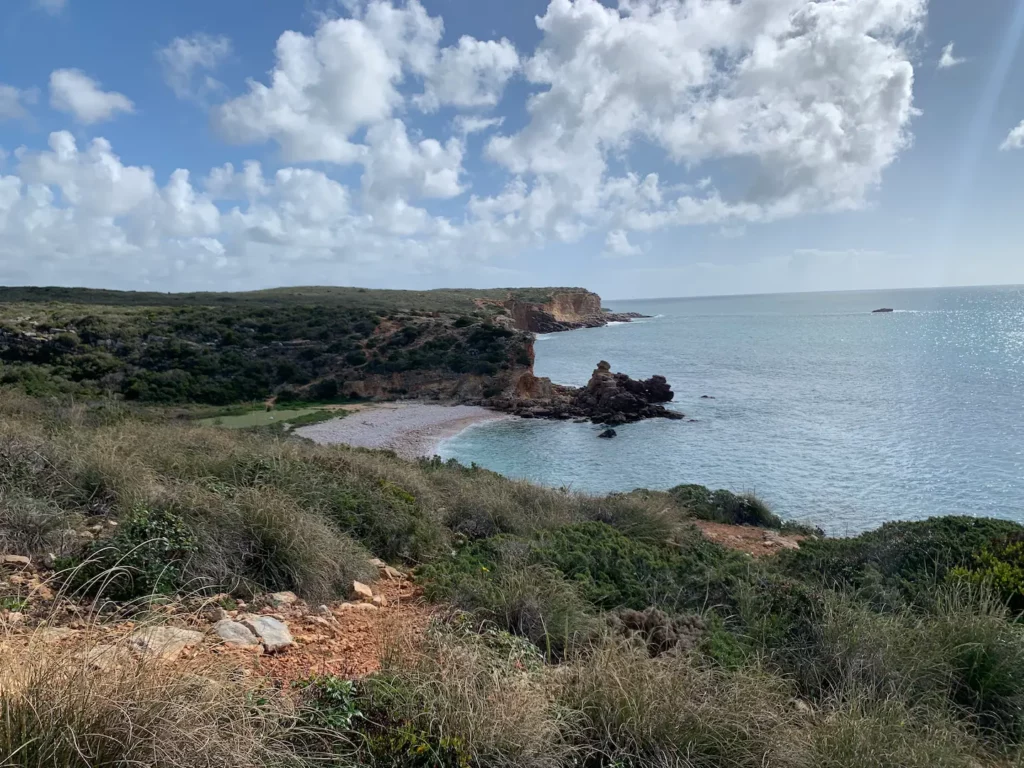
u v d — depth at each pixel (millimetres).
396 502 7703
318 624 4453
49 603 3828
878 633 4707
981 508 19562
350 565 5668
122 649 2744
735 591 5836
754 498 15023
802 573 7070
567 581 5746
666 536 9297
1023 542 6688
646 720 3193
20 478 5625
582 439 32938
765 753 3158
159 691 2410
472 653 3490
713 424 35688
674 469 25969
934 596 5898
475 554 6754
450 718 2889
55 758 2074
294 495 6918
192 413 35094
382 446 30625
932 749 3324
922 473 23641
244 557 5113
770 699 3662
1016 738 3988
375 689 3043
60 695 2277
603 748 3100
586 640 4512
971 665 4426
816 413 37750
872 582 6207
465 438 33531
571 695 3410
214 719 2391
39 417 9930
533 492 10602
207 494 5797
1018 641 4480
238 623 4059
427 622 4480
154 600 3877
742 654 4531
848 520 18609
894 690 3992
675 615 5133
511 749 2854
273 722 2570
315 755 2570
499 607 4859
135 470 6316
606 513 9938
